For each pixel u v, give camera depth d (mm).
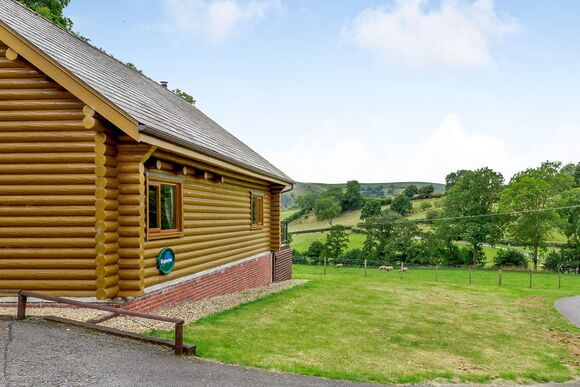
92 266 7465
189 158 9594
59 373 4879
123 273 7754
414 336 9266
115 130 7691
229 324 8469
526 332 10805
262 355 6543
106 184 7395
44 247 7488
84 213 7477
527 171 50469
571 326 12094
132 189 7719
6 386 4434
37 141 7535
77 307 7406
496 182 48500
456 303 14984
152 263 8391
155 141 7570
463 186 49312
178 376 5180
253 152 19656
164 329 7246
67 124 7504
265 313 10086
